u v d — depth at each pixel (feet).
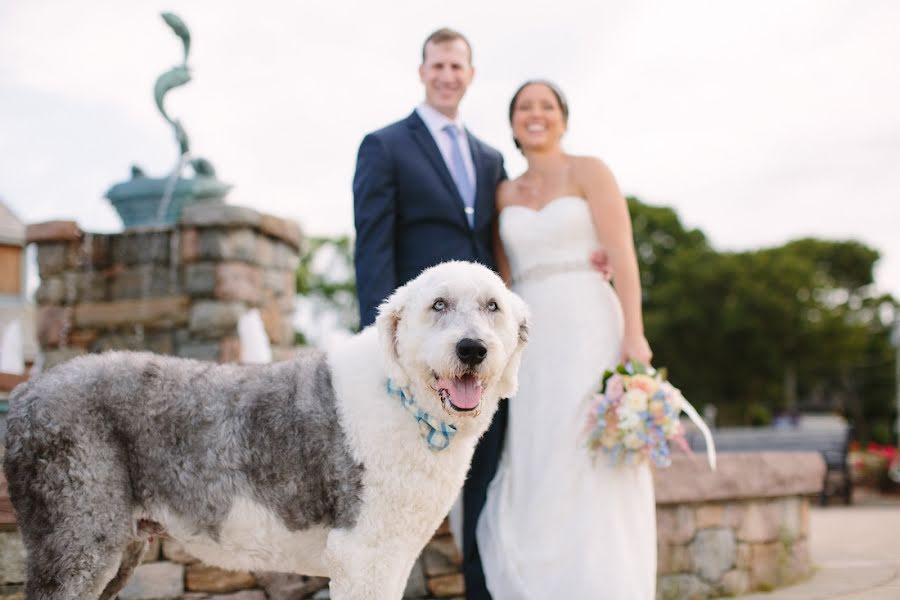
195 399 9.49
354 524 9.29
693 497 16.14
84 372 9.37
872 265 132.57
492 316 9.45
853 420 134.82
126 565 10.32
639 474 13.35
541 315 13.67
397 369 9.28
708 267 119.44
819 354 118.11
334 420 9.43
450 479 9.62
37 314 24.72
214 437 9.39
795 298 117.39
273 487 9.41
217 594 13.24
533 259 13.83
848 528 28.60
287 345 26.63
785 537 17.72
